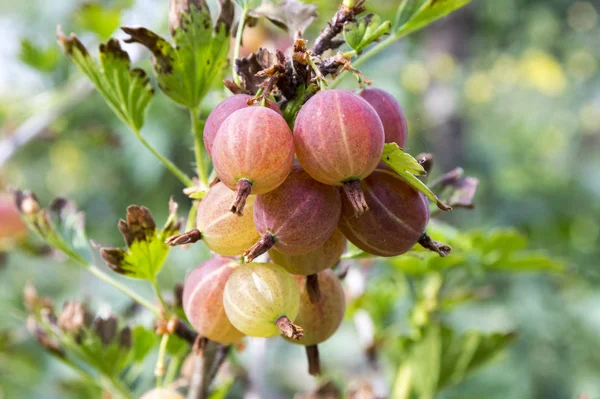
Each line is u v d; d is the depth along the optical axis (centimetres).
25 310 64
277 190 25
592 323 90
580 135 152
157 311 32
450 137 98
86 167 93
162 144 72
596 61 137
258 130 25
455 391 51
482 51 121
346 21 27
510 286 92
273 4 31
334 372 42
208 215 27
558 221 98
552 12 117
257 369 39
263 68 28
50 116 57
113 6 53
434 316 42
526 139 139
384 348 43
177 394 31
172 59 30
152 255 30
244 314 26
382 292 44
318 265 26
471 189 32
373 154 25
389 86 86
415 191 26
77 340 33
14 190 34
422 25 31
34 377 56
